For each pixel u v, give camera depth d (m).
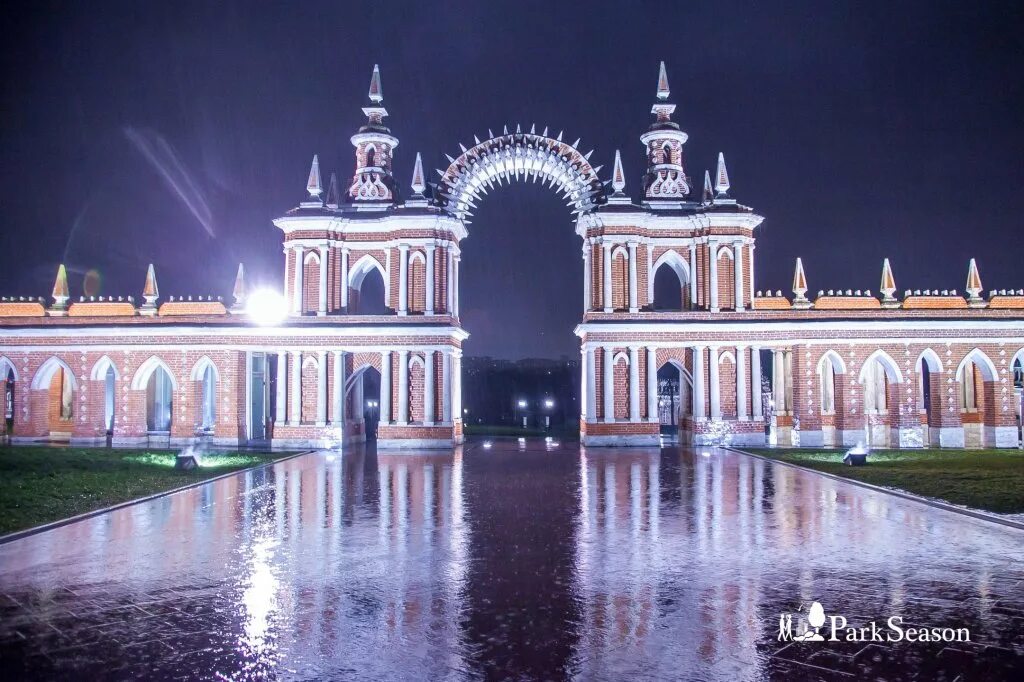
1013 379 40.97
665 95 45.78
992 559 14.23
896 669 9.03
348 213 43.72
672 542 15.78
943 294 42.16
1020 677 8.81
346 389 42.66
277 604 11.52
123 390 41.41
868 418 46.44
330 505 20.86
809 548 15.18
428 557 14.48
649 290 43.59
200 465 31.03
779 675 8.86
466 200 45.12
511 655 9.44
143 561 14.21
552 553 14.79
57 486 23.19
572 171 44.56
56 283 43.12
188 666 9.16
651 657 9.38
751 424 42.03
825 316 41.59
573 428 65.00
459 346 45.31
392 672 8.94
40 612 11.19
